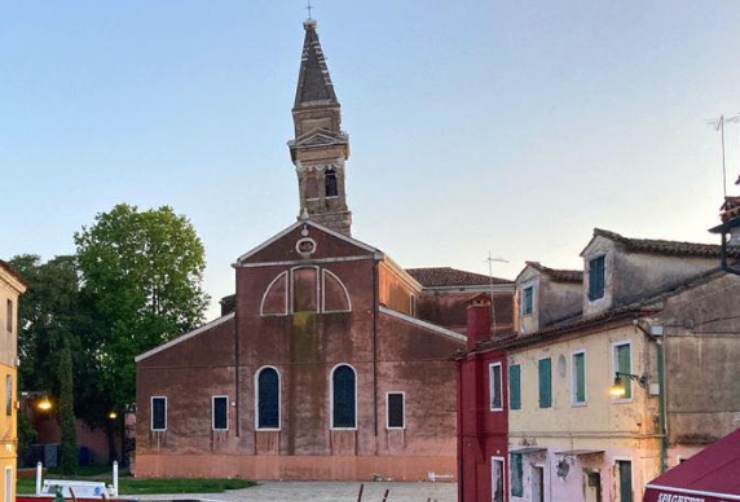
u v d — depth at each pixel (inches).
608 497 959.0
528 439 1207.6
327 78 2920.8
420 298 2733.8
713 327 904.3
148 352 2407.7
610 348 965.8
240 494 1891.0
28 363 2694.4
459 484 1492.4
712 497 601.6
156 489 1978.3
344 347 2311.8
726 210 1059.9
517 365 1259.8
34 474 2425.0
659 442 884.0
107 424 2893.7
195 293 2837.1
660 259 1011.3
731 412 895.1
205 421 2356.1
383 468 2244.1
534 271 1232.8
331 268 2345.0
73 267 2824.8
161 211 2792.8
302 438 2299.5
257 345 2357.3
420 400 2247.8
